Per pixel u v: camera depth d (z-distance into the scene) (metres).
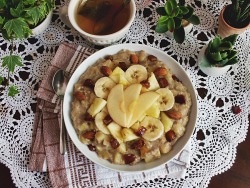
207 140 0.35
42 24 0.36
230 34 0.36
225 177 0.34
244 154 0.35
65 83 0.36
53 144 0.35
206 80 0.36
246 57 0.37
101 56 0.35
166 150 0.32
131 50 0.35
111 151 0.32
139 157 0.32
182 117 0.33
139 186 0.34
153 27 0.38
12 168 0.34
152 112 0.32
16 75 0.37
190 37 0.38
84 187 0.34
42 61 0.37
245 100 0.36
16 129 0.35
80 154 0.34
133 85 0.32
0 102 0.36
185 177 0.34
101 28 0.36
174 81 0.34
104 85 0.33
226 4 0.38
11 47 0.37
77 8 0.36
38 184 0.34
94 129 0.33
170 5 0.34
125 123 0.31
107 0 0.37
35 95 0.36
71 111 0.34
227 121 0.35
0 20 0.31
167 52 0.37
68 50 0.37
